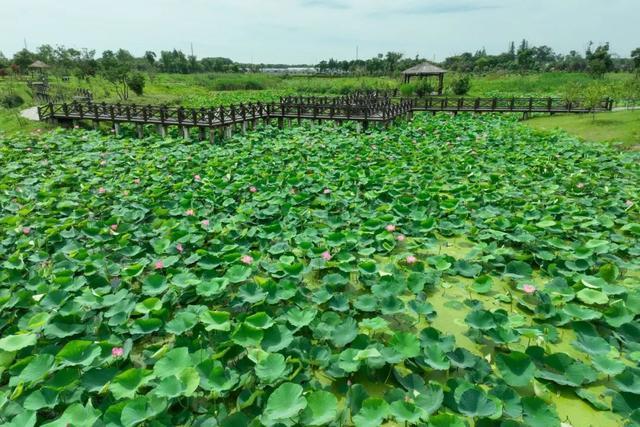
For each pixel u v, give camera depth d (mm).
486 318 3459
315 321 3549
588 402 2879
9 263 4379
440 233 5762
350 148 10305
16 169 8547
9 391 2832
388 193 6797
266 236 5105
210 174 7938
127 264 4738
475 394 2643
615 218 5930
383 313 3705
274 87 39062
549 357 3131
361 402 2713
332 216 6051
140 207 6117
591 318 3488
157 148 10844
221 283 3896
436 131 12953
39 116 14773
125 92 25922
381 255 5109
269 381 2816
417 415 2453
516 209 6277
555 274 4480
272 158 9250
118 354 3041
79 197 6797
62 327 3357
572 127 13773
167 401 2619
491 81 34500
